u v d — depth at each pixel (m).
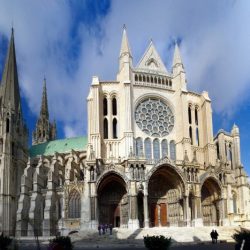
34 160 117.50
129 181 78.94
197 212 81.62
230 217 84.81
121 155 87.00
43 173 104.88
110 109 90.56
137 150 88.50
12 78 126.50
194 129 95.19
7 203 103.88
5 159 107.31
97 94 89.12
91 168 79.69
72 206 90.00
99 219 82.56
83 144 122.19
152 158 89.38
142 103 92.94
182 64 97.06
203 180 84.75
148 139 90.56
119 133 89.00
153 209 85.62
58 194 96.81
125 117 87.69
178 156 91.19
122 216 82.88
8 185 105.38
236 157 103.50
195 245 57.59
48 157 115.19
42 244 65.06
